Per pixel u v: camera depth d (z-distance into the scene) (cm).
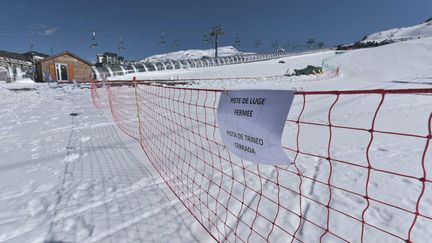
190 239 229
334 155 397
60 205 291
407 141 447
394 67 2775
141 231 241
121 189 321
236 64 4741
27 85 2030
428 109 704
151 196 302
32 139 570
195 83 2084
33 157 451
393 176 313
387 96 923
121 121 725
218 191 304
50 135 601
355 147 429
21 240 235
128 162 411
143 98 1113
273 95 150
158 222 253
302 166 359
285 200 274
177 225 247
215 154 421
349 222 231
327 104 846
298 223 237
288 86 1647
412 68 2550
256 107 161
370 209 249
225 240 223
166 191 312
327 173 333
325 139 482
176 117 751
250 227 236
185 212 267
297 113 740
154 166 389
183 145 484
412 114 657
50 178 362
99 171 380
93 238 235
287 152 422
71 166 404
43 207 288
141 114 802
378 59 3522
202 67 4322
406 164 349
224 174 346
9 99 1277
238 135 179
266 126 154
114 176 360
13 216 273
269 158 160
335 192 284
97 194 312
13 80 2483
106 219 262
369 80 1927
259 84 1914
